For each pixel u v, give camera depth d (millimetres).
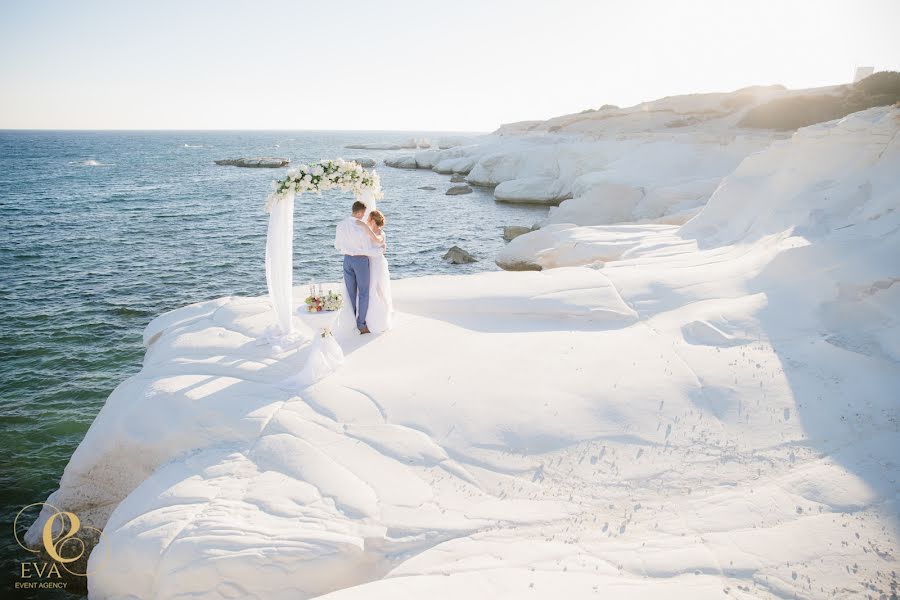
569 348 6312
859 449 4234
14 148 116750
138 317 14117
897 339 5391
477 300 7824
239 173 61969
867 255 6633
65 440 8398
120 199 38094
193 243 23562
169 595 3758
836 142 9062
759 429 4676
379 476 4480
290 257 6836
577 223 23516
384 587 3184
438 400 5387
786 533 3506
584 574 3262
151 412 5453
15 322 13477
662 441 4660
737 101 59000
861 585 3076
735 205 10742
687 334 6426
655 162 29188
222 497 4312
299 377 5844
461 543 3719
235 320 7402
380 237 7055
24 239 23469
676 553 3418
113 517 4555
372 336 7059
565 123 72438
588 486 4246
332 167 6766
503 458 4625
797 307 6398
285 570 3705
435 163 69062
